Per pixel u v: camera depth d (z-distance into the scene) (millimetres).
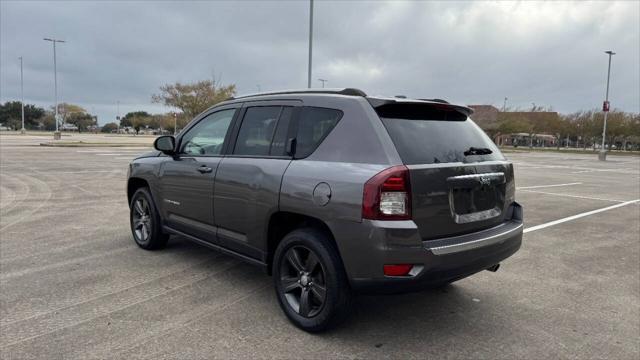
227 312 3863
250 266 5062
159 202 5254
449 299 4324
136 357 3100
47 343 3256
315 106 3727
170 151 4969
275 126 3969
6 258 5238
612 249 6363
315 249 3396
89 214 7949
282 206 3602
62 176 13766
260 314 3840
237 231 4133
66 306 3904
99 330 3475
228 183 4145
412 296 4383
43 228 6809
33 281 4484
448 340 3484
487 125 58781
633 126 60125
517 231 3814
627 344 3482
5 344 3232
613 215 9242
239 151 4238
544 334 3627
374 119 3338
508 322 3838
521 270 5305
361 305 4133
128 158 21594
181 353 3170
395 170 3059
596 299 4414
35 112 105938
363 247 3088
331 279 3316
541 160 35625
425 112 3666
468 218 3455
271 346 3307
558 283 4863
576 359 3246
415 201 3096
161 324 3605
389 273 3047
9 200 9406
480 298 4371
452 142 3590
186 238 4965
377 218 3037
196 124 4953
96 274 4727
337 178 3252
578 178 18875
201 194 4508
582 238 7055
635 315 4043
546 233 7414
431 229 3201
